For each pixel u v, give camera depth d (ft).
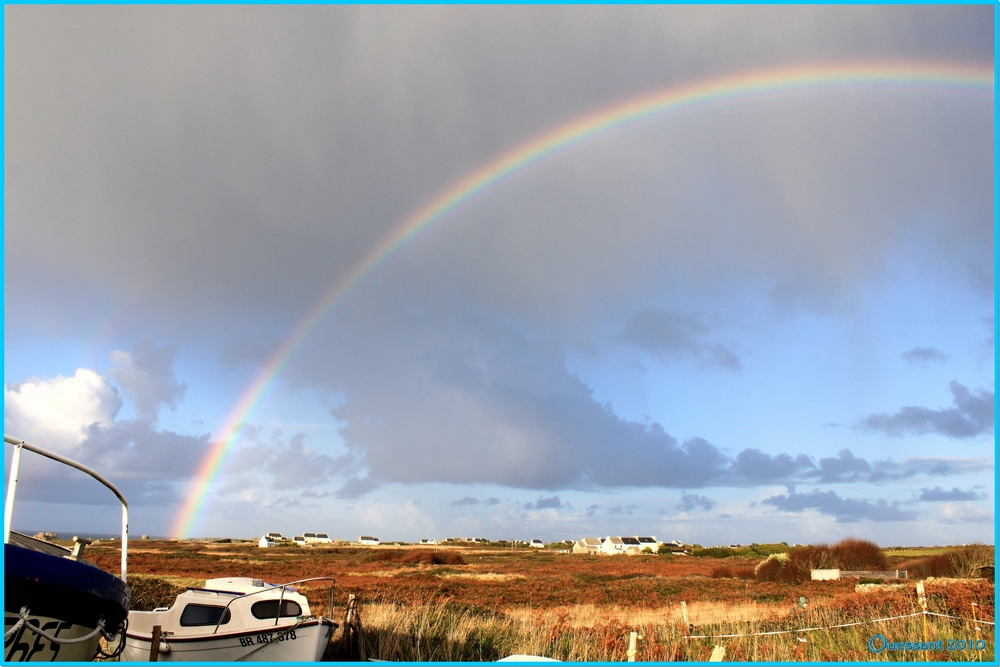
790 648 54.70
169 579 129.59
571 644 56.39
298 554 312.71
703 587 130.72
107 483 42.75
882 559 150.92
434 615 69.21
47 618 33.42
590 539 467.93
